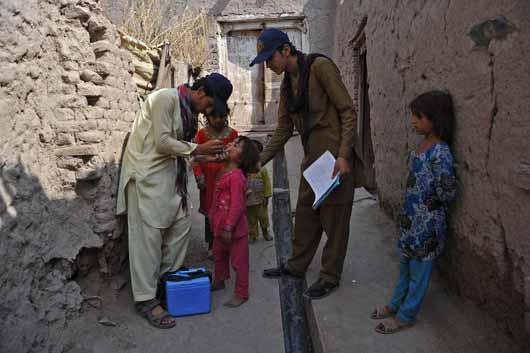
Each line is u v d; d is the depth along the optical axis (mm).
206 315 3227
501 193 2062
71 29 3053
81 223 3047
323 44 11094
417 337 2541
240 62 11633
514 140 1917
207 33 10617
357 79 7066
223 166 3832
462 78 2381
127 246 3533
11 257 2447
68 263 2900
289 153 8625
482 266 2354
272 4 10992
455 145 2531
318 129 3045
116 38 3555
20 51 2609
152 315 3088
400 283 2695
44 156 2900
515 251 2006
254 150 3402
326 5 10977
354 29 6520
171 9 10742
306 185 3197
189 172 7207
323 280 3141
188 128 3355
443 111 2498
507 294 2139
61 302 2775
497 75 2020
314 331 2859
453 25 2447
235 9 11031
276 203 5652
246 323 3113
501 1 1915
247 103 11781
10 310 2393
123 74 3617
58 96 3010
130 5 9586
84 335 2775
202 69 8938
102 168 3133
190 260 4141
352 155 3033
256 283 3711
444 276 2963
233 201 3271
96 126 3098
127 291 3393
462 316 2572
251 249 4441
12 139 2557
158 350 2787
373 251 3824
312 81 2945
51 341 2582
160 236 3197
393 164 4117
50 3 2928
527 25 1758
